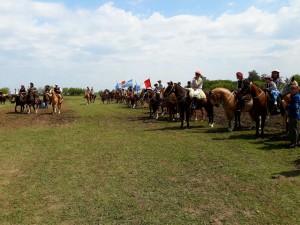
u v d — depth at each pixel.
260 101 13.97
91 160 11.41
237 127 17.67
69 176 9.54
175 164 10.50
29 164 11.07
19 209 7.18
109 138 15.87
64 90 105.19
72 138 16.20
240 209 6.82
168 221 6.35
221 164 10.25
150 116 26.17
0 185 8.90
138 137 15.88
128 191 8.11
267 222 6.17
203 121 21.36
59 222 6.47
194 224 6.20
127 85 52.59
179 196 7.67
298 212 6.54
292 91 11.98
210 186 8.29
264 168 9.62
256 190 7.86
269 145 12.72
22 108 33.22
